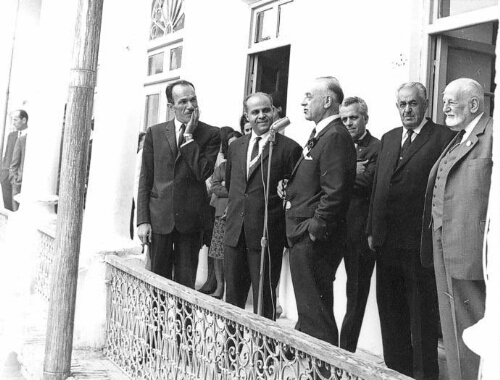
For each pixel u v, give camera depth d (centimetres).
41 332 480
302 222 365
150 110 841
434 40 472
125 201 458
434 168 341
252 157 423
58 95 643
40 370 396
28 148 657
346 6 528
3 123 984
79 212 350
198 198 452
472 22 439
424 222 348
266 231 388
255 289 410
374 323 481
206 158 452
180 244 453
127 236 461
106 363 404
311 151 370
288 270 574
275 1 634
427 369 373
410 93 378
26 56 1116
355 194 436
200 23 735
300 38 582
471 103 322
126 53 459
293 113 586
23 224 637
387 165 388
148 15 464
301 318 366
